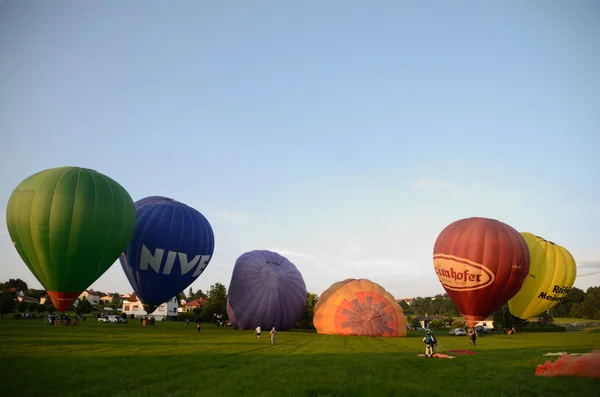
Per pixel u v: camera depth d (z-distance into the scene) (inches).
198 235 1656.0
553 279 1770.4
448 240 1530.5
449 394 527.2
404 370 692.7
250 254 1939.0
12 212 1213.7
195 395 494.6
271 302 1803.6
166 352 852.0
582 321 3782.0
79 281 1255.5
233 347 1009.5
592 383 606.5
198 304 4579.2
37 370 608.7
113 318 2365.9
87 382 549.0
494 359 856.9
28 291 5821.9
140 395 491.2
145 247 1558.8
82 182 1261.1
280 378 597.9
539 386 584.4
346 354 916.6
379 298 1716.3
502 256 1446.9
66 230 1206.9
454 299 1535.4
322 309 1772.9
